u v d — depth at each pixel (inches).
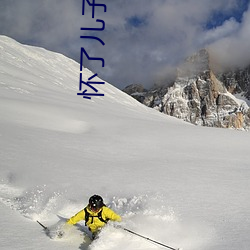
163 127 1082.1
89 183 386.9
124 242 215.0
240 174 474.0
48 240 219.5
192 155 664.4
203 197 339.6
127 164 529.0
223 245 214.2
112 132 936.3
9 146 575.5
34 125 909.8
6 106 1084.5
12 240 212.4
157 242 209.5
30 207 289.3
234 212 289.4
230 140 894.4
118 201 311.4
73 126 1013.2
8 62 2984.7
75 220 230.5
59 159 517.0
